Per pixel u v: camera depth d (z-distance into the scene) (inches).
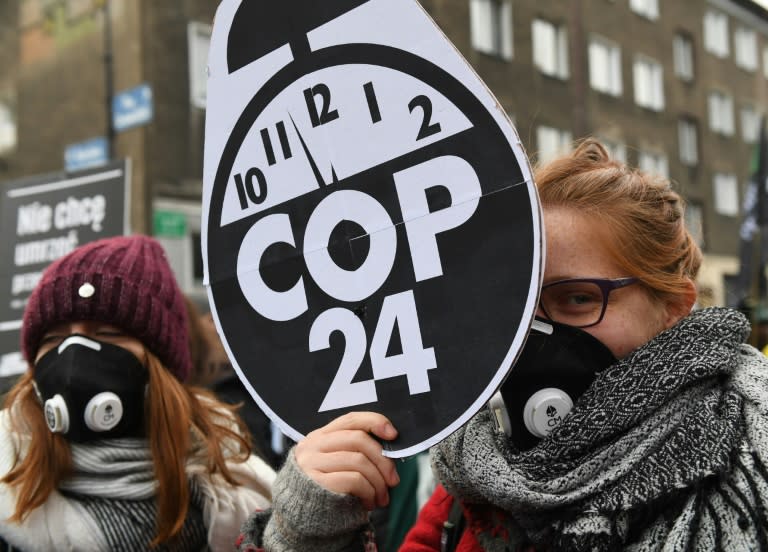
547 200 44.6
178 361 71.5
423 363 40.0
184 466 67.0
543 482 39.2
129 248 70.5
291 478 42.0
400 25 41.2
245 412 108.7
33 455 63.6
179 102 470.3
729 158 692.1
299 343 45.1
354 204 43.1
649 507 36.7
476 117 38.4
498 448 42.8
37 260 115.7
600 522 36.9
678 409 38.8
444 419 39.1
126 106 378.0
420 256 40.4
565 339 41.8
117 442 66.7
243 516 67.5
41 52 548.4
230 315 48.4
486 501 44.9
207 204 49.9
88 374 63.6
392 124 41.6
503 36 521.0
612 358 42.1
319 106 44.7
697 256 46.6
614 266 42.9
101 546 62.7
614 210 42.9
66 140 532.7
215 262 49.3
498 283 37.6
